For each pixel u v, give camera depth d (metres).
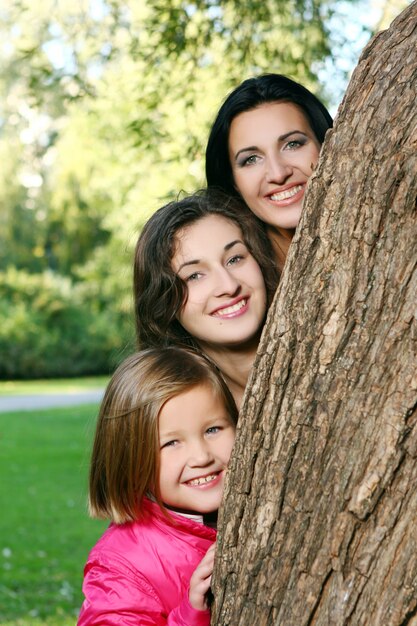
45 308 26.84
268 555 1.41
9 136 23.58
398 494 1.27
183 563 1.73
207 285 2.07
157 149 5.00
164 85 4.86
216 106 4.91
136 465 1.80
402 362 1.28
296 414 1.38
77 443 11.95
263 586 1.41
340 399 1.33
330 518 1.32
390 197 1.30
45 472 9.75
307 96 2.37
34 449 11.45
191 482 1.82
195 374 1.85
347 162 1.36
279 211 2.34
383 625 1.26
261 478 1.43
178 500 1.82
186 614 1.59
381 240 1.31
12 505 8.02
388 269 1.30
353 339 1.33
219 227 2.11
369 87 1.38
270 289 2.18
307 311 1.38
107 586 1.70
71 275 28.64
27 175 26.67
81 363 26.92
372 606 1.28
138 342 2.27
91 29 5.35
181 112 5.07
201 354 2.03
